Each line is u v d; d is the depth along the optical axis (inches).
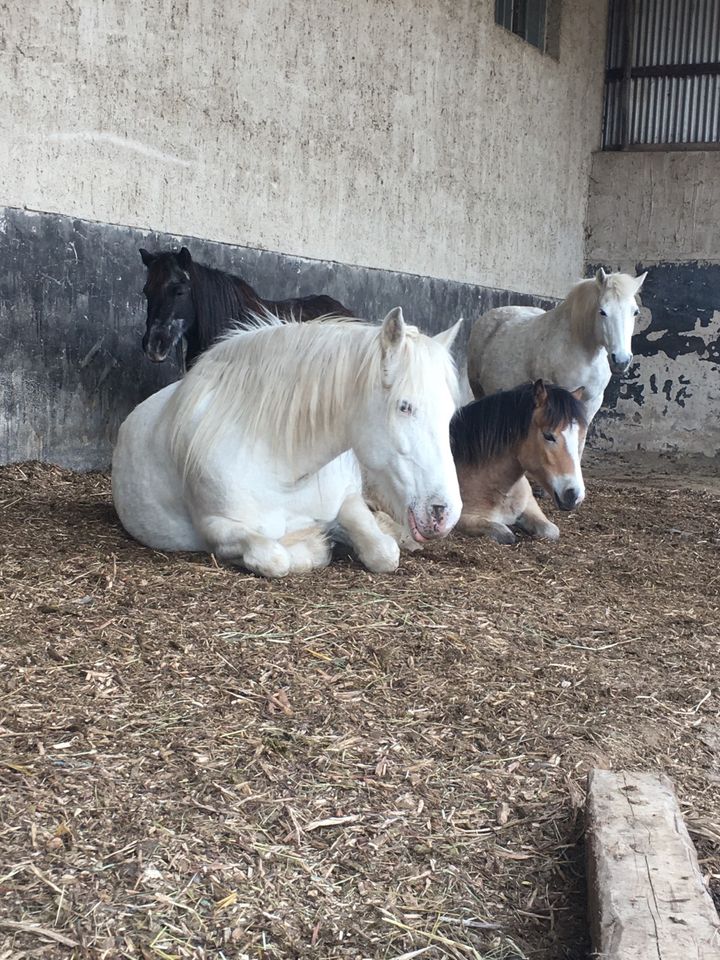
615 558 155.8
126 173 207.2
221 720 86.4
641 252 383.6
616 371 215.3
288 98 245.1
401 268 294.2
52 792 74.0
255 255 239.0
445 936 65.2
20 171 185.9
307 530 126.2
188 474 121.7
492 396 158.4
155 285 187.8
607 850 70.1
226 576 118.2
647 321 378.0
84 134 197.0
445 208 311.0
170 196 217.8
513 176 344.2
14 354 186.4
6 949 59.1
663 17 380.2
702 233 371.6
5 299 183.6
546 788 82.0
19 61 182.9
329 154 261.1
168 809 73.7
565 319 227.6
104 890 65.0
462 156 315.9
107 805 73.4
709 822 79.6
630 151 385.4
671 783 81.4
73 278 196.2
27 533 134.4
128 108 205.5
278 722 87.1
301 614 109.1
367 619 110.1
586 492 236.1
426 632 108.7
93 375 203.3
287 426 115.9
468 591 125.6
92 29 195.3
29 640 97.4
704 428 369.4
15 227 184.1
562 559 150.5
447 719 91.2
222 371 122.5
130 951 60.2
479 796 80.3
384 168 281.9
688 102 380.2
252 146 236.8
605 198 389.4
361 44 266.8
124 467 133.4
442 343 114.0
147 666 94.6
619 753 89.0
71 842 69.1
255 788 77.4
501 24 337.7
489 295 335.6
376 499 140.6
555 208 372.2
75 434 201.2
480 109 321.7
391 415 106.0
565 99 369.7
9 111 182.2
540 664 105.3
